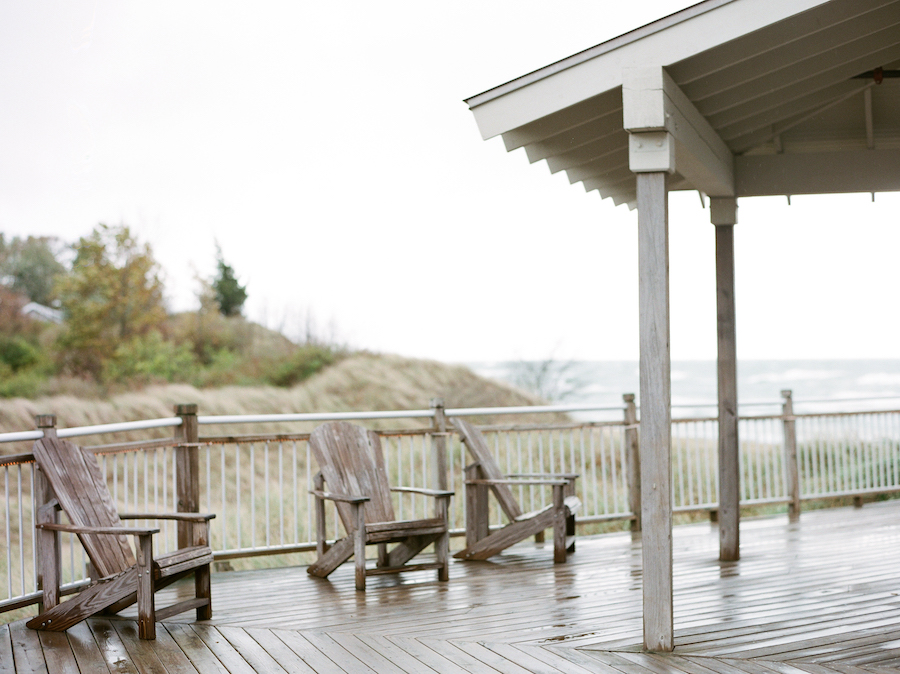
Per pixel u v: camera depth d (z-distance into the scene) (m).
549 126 4.24
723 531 5.56
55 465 4.16
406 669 3.43
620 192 6.09
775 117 5.20
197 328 23.89
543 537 6.61
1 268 22.36
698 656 3.54
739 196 5.61
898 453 8.45
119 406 20.17
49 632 4.02
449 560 5.85
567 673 3.35
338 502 5.23
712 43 3.53
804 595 4.53
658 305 3.62
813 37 4.18
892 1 3.97
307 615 4.33
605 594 4.68
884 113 5.85
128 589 3.92
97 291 22.41
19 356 21.08
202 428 14.90
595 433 14.02
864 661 3.42
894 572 5.05
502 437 13.01
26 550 9.20
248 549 5.52
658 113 3.56
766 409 34.59
